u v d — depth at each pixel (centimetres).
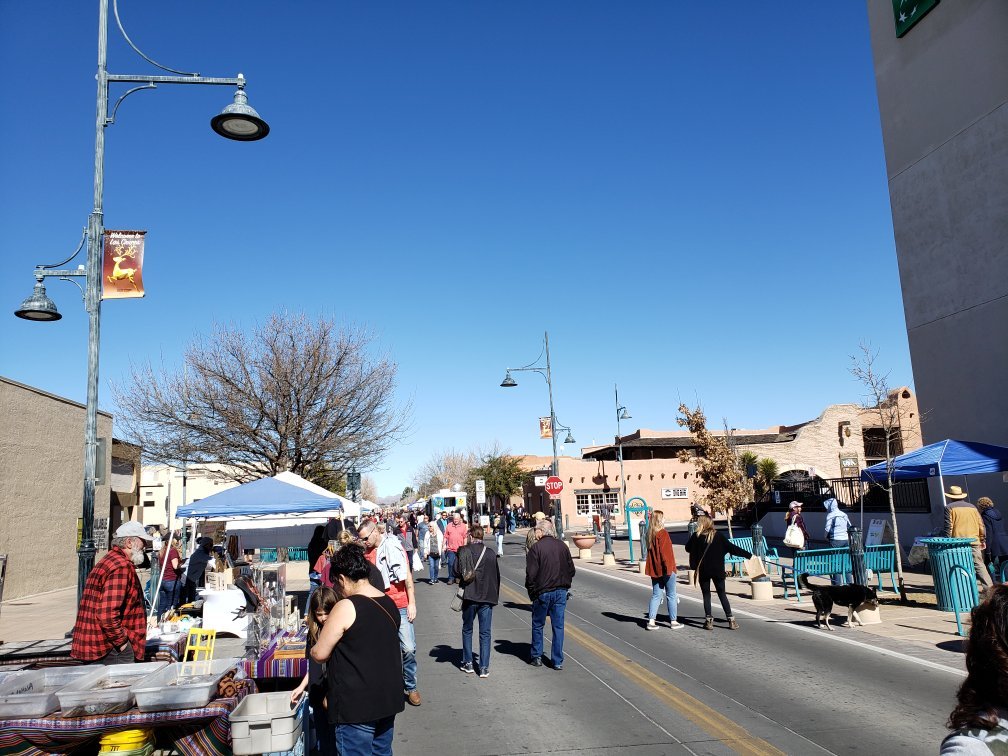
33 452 2212
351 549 457
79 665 627
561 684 801
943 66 1866
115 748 499
